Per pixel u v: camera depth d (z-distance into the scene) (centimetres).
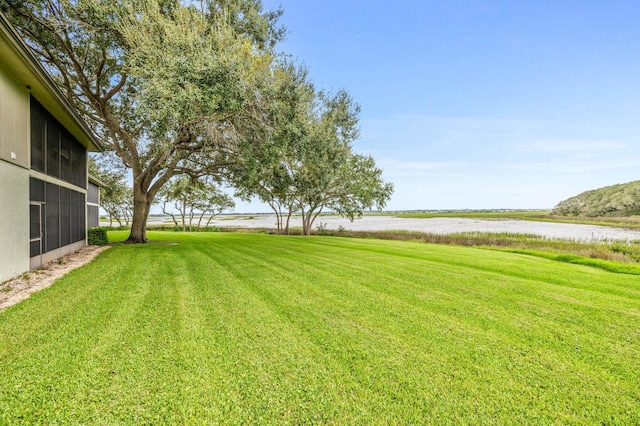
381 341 369
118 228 3034
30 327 388
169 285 610
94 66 1233
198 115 873
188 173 1490
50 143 859
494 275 762
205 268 791
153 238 1777
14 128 648
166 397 253
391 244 1551
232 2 1170
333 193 2483
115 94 1356
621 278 765
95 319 419
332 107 1515
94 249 1163
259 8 1308
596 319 459
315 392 265
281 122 986
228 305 491
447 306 508
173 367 299
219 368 299
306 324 418
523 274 791
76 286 595
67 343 345
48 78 667
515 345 366
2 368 291
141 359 313
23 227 695
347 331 397
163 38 912
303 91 1096
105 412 233
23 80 663
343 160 1489
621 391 276
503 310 493
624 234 2536
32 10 968
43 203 811
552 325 432
